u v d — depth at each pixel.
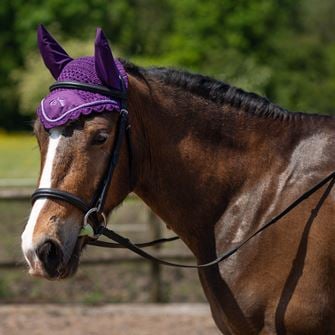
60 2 58.84
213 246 6.95
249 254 6.74
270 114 7.12
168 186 7.00
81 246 6.43
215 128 7.04
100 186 6.40
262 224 6.81
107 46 6.46
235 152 7.03
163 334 12.98
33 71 49.16
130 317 14.12
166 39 55.03
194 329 13.29
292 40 47.81
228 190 6.98
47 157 6.29
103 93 6.48
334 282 6.59
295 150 6.98
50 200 6.24
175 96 7.03
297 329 6.60
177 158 6.96
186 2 48.31
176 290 15.64
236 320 6.79
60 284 15.93
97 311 14.47
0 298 15.23
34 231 6.18
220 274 6.83
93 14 58.75
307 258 6.59
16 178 27.39
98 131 6.35
